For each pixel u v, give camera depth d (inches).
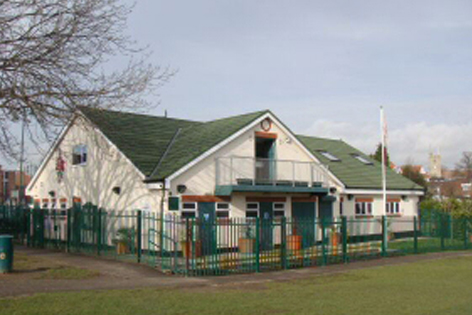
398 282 533.3
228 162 810.8
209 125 932.0
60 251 735.1
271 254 607.5
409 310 381.7
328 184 975.6
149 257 591.2
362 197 1125.7
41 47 554.6
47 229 791.1
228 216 807.7
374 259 753.0
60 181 1005.8
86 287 443.8
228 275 556.7
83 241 706.8
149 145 845.2
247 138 851.4
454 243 937.5
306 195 962.7
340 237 701.9
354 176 1155.3
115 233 653.3
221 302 396.5
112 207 823.1
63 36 560.7
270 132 892.0
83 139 925.8
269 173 876.0
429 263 721.0
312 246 658.2
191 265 541.3
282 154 910.4
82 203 916.6
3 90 546.6
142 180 748.6
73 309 350.3
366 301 417.4
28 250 754.2
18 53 548.1
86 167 912.3
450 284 523.2
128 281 489.1
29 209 840.9
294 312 367.2
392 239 836.6
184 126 997.2
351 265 676.7
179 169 732.7
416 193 1273.4
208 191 780.0
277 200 898.1
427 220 892.6
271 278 541.0
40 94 562.3
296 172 929.5
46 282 466.9
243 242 589.9
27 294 399.5
